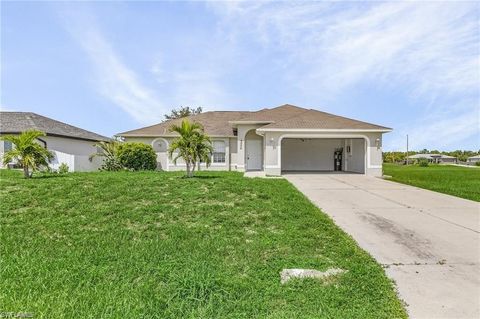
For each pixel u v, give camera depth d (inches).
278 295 179.8
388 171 1291.8
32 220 333.1
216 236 284.0
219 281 191.5
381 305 170.9
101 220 331.0
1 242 269.3
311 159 996.6
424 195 500.4
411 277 205.8
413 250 254.2
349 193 511.8
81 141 1120.2
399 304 172.2
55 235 289.6
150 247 255.1
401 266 222.8
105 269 213.9
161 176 638.5
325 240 277.3
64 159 870.4
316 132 770.2
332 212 380.5
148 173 734.5
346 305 170.7
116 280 197.9
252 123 885.2
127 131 999.6
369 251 252.1
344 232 299.1
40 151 604.1
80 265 219.9
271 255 240.8
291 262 227.3
